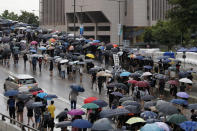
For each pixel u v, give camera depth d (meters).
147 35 143.50
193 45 91.44
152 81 34.91
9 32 84.12
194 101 33.12
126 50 54.81
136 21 162.38
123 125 20.95
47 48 57.50
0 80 42.09
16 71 48.00
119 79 35.06
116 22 158.88
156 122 17.61
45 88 38.34
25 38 76.31
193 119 21.98
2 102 32.16
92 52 58.94
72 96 28.31
